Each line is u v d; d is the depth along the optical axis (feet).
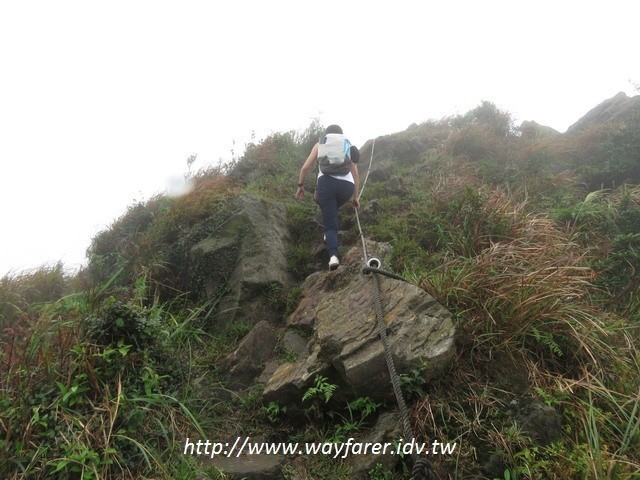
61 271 18.69
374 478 7.55
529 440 7.60
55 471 7.06
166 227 16.85
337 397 9.34
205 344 12.71
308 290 14.12
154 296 14.48
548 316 9.60
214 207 16.90
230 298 14.16
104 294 13.91
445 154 23.16
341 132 16.40
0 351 9.75
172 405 9.49
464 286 10.43
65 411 7.97
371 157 24.41
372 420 8.92
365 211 17.98
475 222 14.10
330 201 15.37
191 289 15.15
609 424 8.12
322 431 9.29
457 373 8.95
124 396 8.32
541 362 9.23
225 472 8.06
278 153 25.58
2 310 14.32
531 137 25.90
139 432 8.35
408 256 14.30
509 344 9.34
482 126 25.62
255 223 15.88
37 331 9.84
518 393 8.50
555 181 18.90
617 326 10.56
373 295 10.66
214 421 9.68
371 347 9.29
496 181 20.17
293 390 9.55
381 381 8.85
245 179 23.27
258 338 12.11
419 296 10.14
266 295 14.32
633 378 9.07
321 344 9.95
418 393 8.55
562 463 7.17
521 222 13.92
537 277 10.35
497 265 11.12
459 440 7.80
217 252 15.17
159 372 9.89
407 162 24.34
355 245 16.19
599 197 16.97
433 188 18.58
